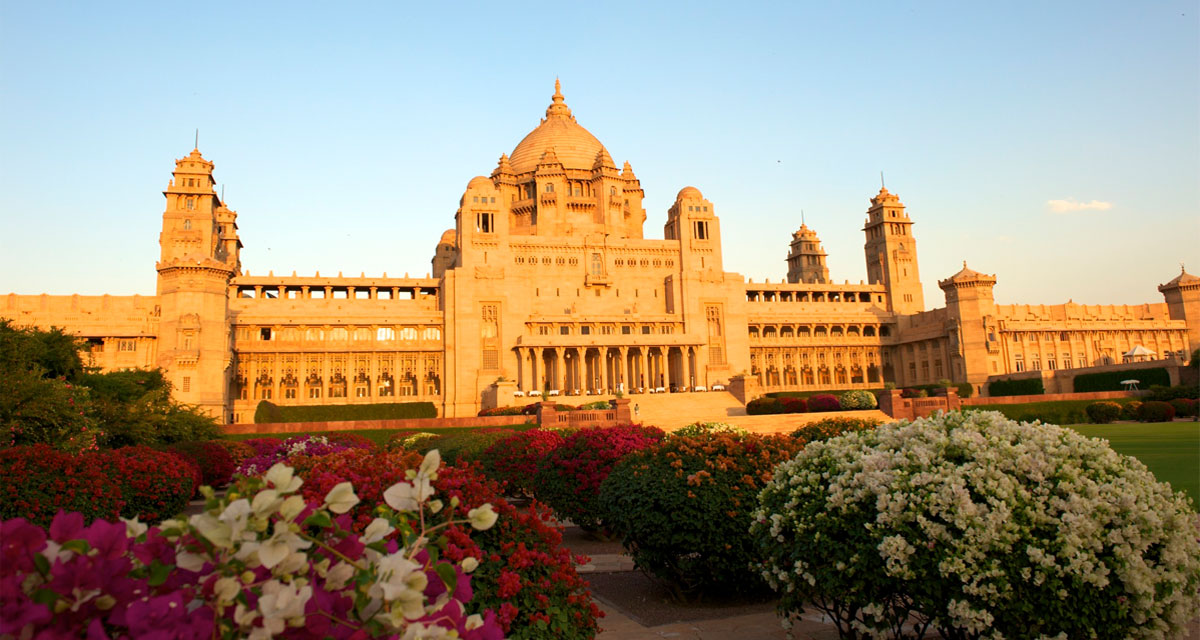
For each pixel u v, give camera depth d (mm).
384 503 11836
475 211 116000
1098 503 10969
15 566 5098
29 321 100562
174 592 5594
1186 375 90812
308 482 12078
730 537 17281
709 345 120188
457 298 111562
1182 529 11312
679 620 16906
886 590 12133
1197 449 42781
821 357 136500
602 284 119750
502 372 110250
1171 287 135875
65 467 20047
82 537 5609
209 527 5512
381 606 5973
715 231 125375
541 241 119438
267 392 110375
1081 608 10812
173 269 84938
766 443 18938
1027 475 11578
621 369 112438
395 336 115562
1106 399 80438
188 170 114875
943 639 12938
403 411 103438
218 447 41156
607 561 23859
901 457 12289
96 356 102312
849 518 12500
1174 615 11195
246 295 118688
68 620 5172
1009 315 125688
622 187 134625
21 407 33344
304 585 5801
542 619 11422
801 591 13328
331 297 117062
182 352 82938
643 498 18016
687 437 19406
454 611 6766
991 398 78375
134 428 46062
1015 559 10938
